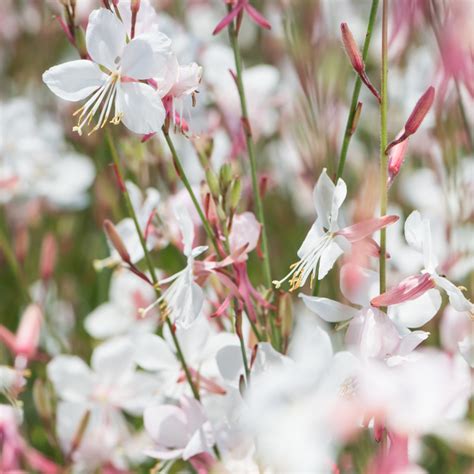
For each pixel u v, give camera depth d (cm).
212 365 61
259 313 58
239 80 60
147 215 63
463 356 55
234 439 57
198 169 72
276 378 50
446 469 64
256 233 57
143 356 61
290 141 76
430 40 69
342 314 55
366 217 63
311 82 68
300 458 49
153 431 58
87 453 64
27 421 71
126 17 57
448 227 66
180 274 57
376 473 52
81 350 73
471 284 65
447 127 66
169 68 56
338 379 52
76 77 56
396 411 50
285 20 69
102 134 72
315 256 55
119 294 70
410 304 55
